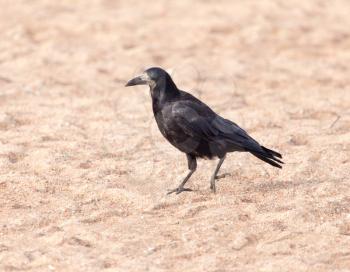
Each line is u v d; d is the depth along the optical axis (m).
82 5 29.30
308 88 19.30
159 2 30.22
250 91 18.94
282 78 20.22
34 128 15.20
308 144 14.48
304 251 9.55
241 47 23.80
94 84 19.08
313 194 11.68
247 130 15.47
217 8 29.23
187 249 9.63
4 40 23.36
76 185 12.09
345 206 11.10
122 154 13.73
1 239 9.94
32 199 11.49
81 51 22.36
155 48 23.20
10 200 11.43
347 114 16.66
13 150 13.60
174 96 11.77
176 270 9.03
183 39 24.48
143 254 9.48
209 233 10.13
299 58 22.52
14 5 28.83
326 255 9.41
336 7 30.28
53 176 12.47
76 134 14.82
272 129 15.52
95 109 16.86
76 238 9.93
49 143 14.22
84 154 13.62
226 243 9.83
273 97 18.27
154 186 12.14
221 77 20.14
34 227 10.41
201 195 11.73
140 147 14.16
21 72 19.95
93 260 9.28
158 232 10.20
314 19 27.88
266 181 12.37
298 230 10.25
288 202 11.30
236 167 13.02
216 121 11.70
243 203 11.34
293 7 29.86
